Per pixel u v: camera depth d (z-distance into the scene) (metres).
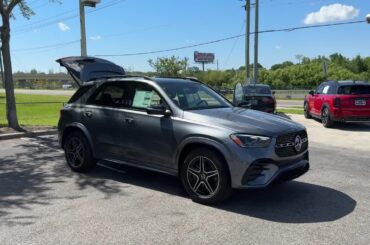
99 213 5.70
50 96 47.94
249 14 32.00
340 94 14.89
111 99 7.46
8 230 5.09
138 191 6.75
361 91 14.88
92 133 7.61
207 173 5.96
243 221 5.38
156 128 6.56
